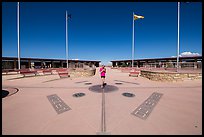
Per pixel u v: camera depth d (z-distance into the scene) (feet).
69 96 23.62
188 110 17.19
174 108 17.85
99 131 12.21
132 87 31.50
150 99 21.88
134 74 58.44
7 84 35.27
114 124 13.48
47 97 22.99
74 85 34.01
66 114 15.92
